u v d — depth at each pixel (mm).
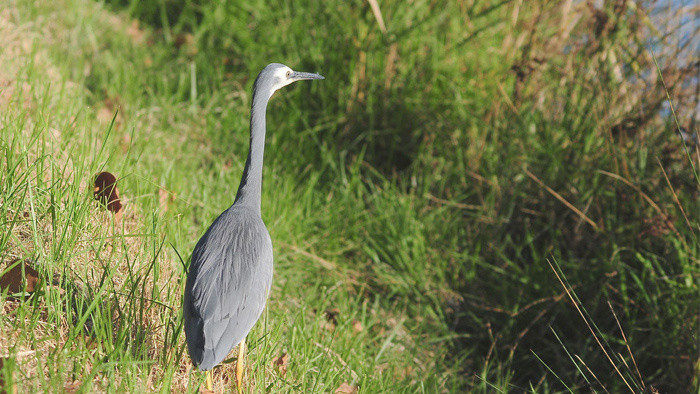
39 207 7711
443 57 13320
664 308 9680
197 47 14703
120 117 12039
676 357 9117
